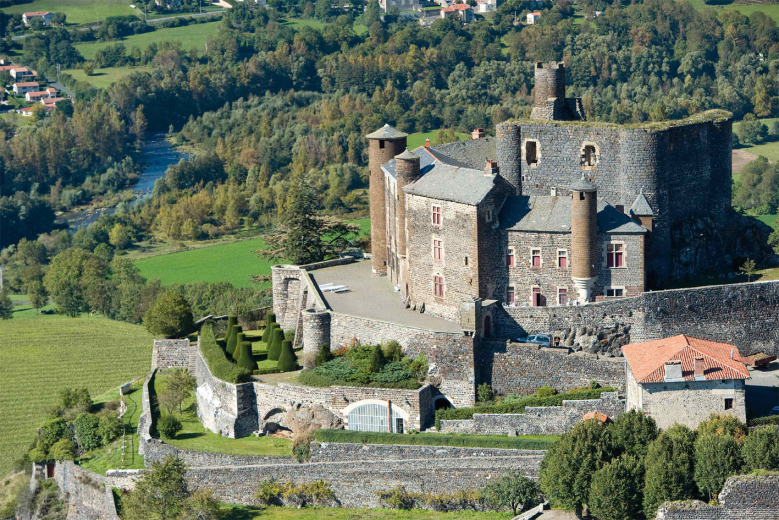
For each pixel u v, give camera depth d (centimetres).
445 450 19188
